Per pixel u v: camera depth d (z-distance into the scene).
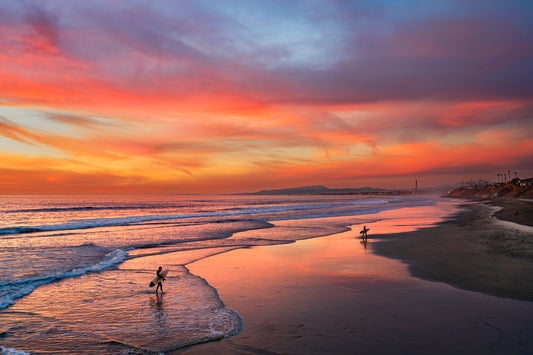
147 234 25.52
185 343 6.25
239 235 24.52
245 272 12.23
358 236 22.92
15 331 6.91
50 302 8.84
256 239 22.14
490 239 19.11
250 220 39.84
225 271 12.46
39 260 14.72
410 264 13.02
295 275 11.58
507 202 87.56
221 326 7.04
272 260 14.56
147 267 13.38
